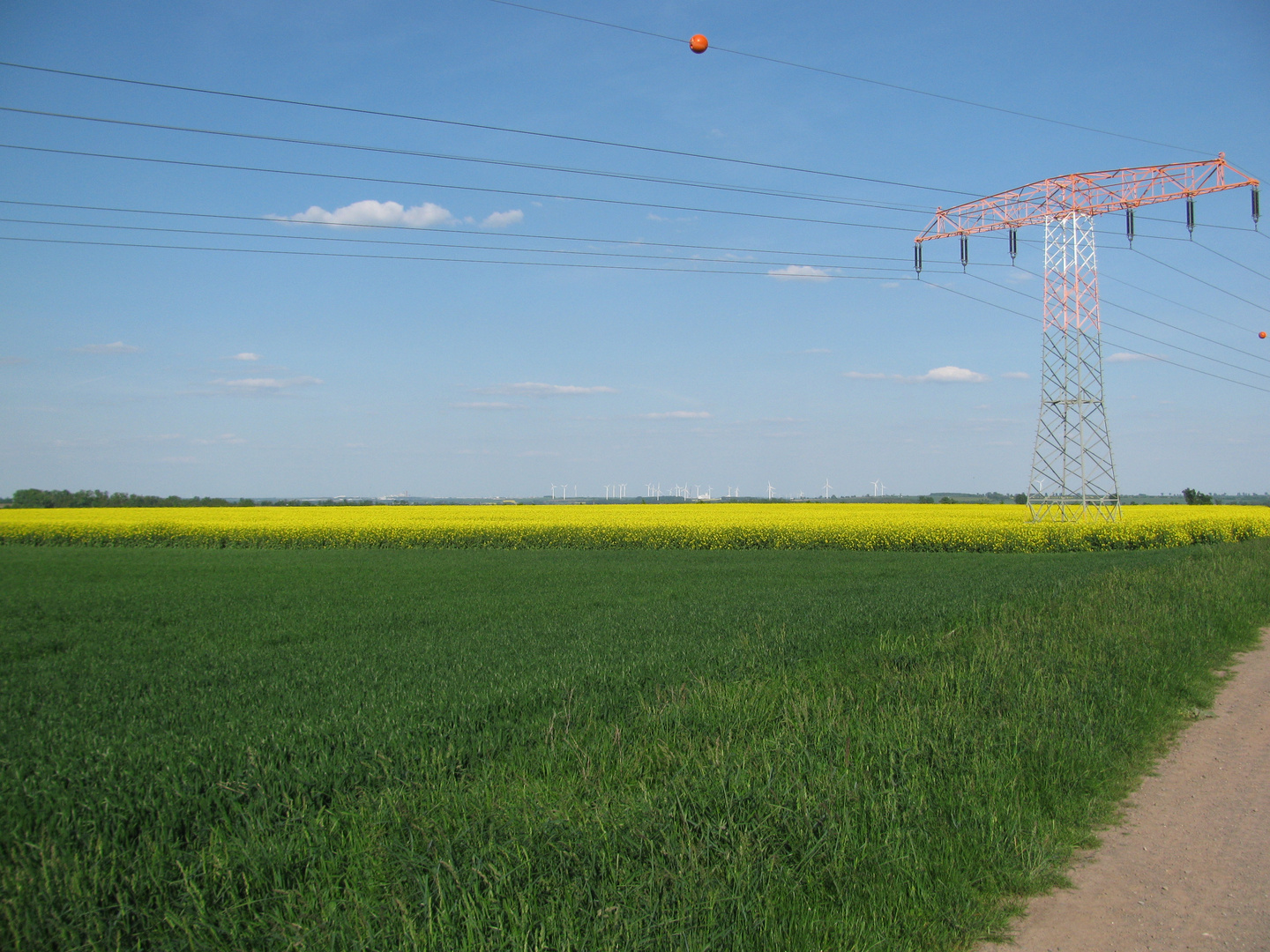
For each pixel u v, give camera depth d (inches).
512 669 356.2
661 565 996.6
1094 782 219.3
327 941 136.3
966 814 191.3
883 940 143.5
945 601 570.6
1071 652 359.9
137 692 350.0
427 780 207.9
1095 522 1298.0
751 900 149.6
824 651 383.9
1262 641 442.0
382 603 658.2
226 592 740.7
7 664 424.5
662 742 232.2
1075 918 156.2
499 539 1334.9
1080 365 1402.6
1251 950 142.3
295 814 185.0
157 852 166.2
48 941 142.3
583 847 164.1
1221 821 202.4
